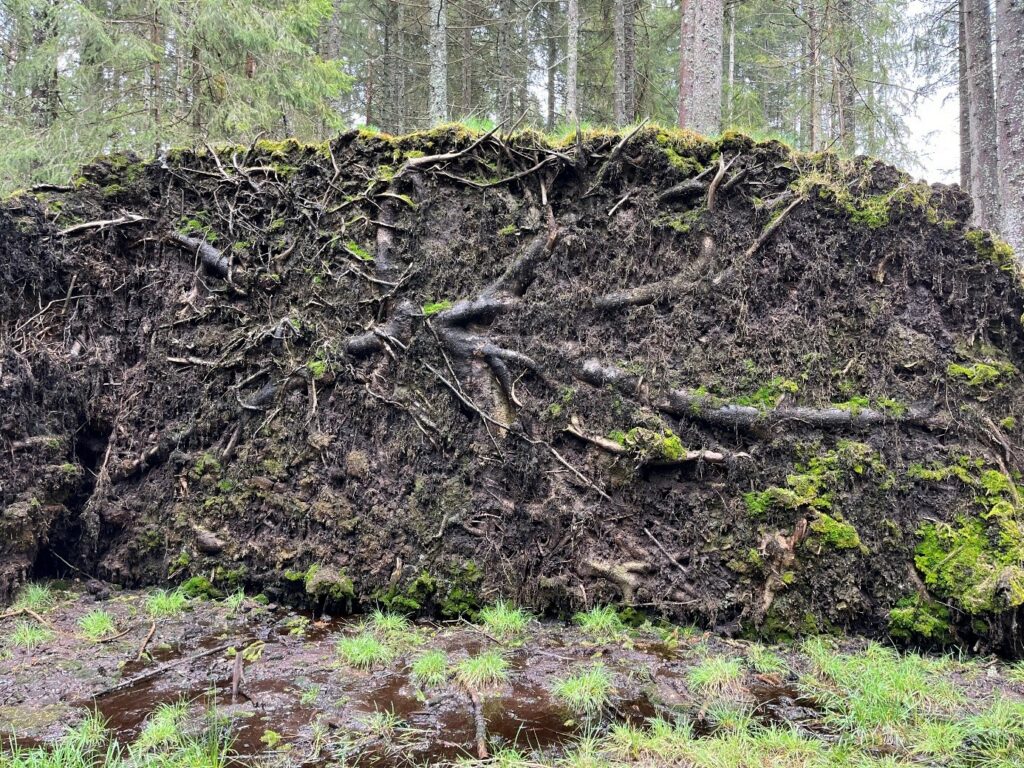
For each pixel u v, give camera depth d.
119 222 5.30
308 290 5.08
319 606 4.40
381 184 5.04
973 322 4.62
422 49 20.81
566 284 4.73
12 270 4.82
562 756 2.61
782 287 4.58
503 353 4.61
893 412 4.29
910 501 4.14
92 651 3.66
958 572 3.88
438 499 4.50
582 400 4.50
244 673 3.39
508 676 3.35
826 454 4.22
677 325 4.55
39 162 8.97
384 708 3.02
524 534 4.38
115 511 4.90
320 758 2.59
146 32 9.62
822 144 10.84
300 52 9.72
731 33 16.17
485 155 4.99
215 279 5.32
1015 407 4.45
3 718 2.90
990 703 3.11
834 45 11.09
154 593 4.64
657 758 2.60
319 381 4.83
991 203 11.38
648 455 4.25
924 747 2.69
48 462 4.67
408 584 4.34
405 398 4.69
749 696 3.17
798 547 4.02
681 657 3.64
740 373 4.43
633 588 4.17
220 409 5.00
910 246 4.60
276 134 10.73
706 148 4.75
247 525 4.73
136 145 9.04
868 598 3.97
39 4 8.48
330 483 4.68
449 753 2.64
